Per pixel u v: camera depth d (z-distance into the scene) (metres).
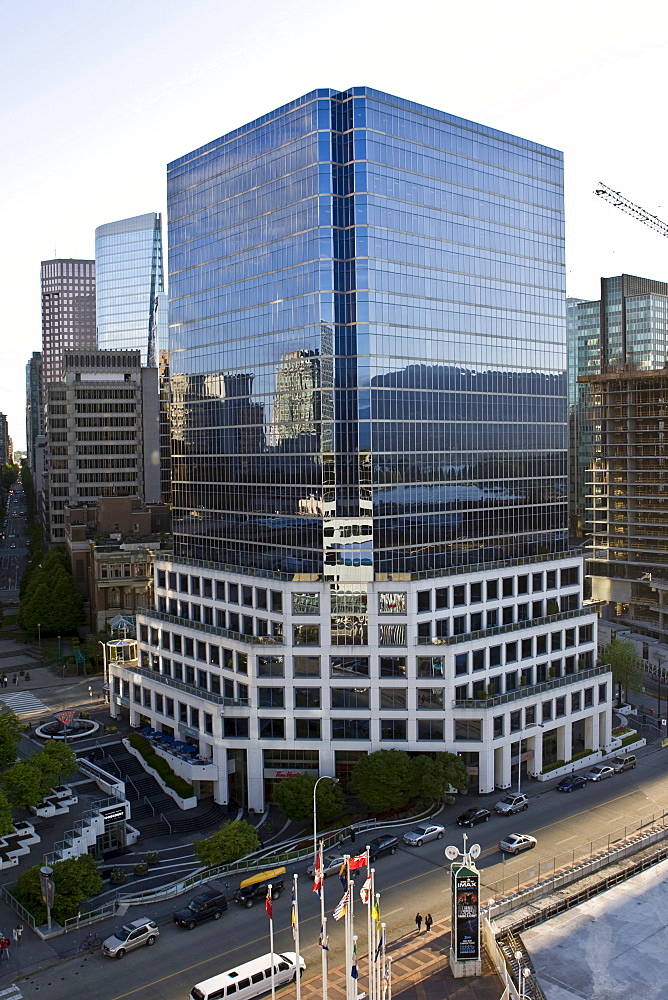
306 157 115.38
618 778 117.62
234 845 88.56
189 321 141.75
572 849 93.62
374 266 113.38
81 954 75.75
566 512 142.75
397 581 109.25
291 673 110.25
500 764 112.38
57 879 80.81
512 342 133.38
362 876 88.94
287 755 110.50
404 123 117.88
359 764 104.06
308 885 88.00
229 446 131.62
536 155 138.75
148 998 69.00
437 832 97.56
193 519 141.88
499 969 71.44
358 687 109.25
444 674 108.62
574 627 128.50
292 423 117.69
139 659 139.50
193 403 141.25
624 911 80.81
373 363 112.44
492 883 85.50
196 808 109.88
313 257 114.12
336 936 78.00
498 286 131.50
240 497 128.88
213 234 135.00
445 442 121.25
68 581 191.12
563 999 66.75
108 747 125.62
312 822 103.00
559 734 122.38
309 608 110.00
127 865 94.25
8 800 95.06
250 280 126.50
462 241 125.62
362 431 111.44
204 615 126.44
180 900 85.50
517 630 118.81
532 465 136.00
